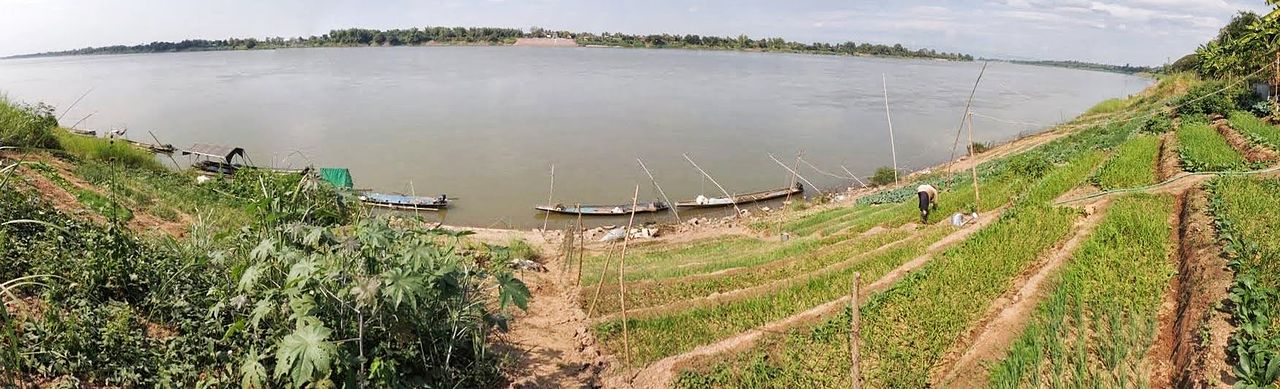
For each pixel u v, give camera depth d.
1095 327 9.78
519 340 10.62
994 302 11.24
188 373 6.95
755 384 9.27
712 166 39.44
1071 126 46.81
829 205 29.73
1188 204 14.37
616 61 141.38
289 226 7.18
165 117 52.00
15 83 86.12
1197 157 19.34
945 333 10.20
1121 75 195.25
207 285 8.49
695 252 19.86
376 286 6.18
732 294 12.95
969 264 12.58
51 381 6.26
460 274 7.93
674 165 39.31
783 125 54.38
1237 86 33.50
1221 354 8.11
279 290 6.91
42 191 12.41
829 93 80.44
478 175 35.69
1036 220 14.98
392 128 48.12
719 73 112.50
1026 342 9.34
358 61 131.50
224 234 8.41
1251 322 8.31
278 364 6.04
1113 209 14.79
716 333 11.17
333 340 6.76
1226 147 21.23
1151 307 10.21
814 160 42.34
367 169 36.22
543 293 13.63
